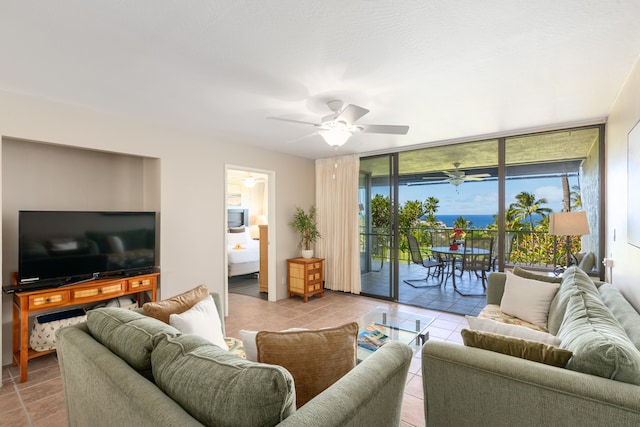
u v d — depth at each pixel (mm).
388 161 4922
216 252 4078
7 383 2496
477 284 5848
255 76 2264
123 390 1098
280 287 4973
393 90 2506
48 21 1620
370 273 5113
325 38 1788
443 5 1502
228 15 1583
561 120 3287
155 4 1495
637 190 1958
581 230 3031
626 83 2309
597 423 1103
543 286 2676
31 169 3012
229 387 934
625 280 2379
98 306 3260
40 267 2738
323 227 5484
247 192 7930
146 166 3754
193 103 2805
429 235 6445
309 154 5188
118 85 2426
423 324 2932
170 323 1797
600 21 1619
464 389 1381
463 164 5781
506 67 2127
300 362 1331
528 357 1340
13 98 2570
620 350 1160
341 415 975
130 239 3279
